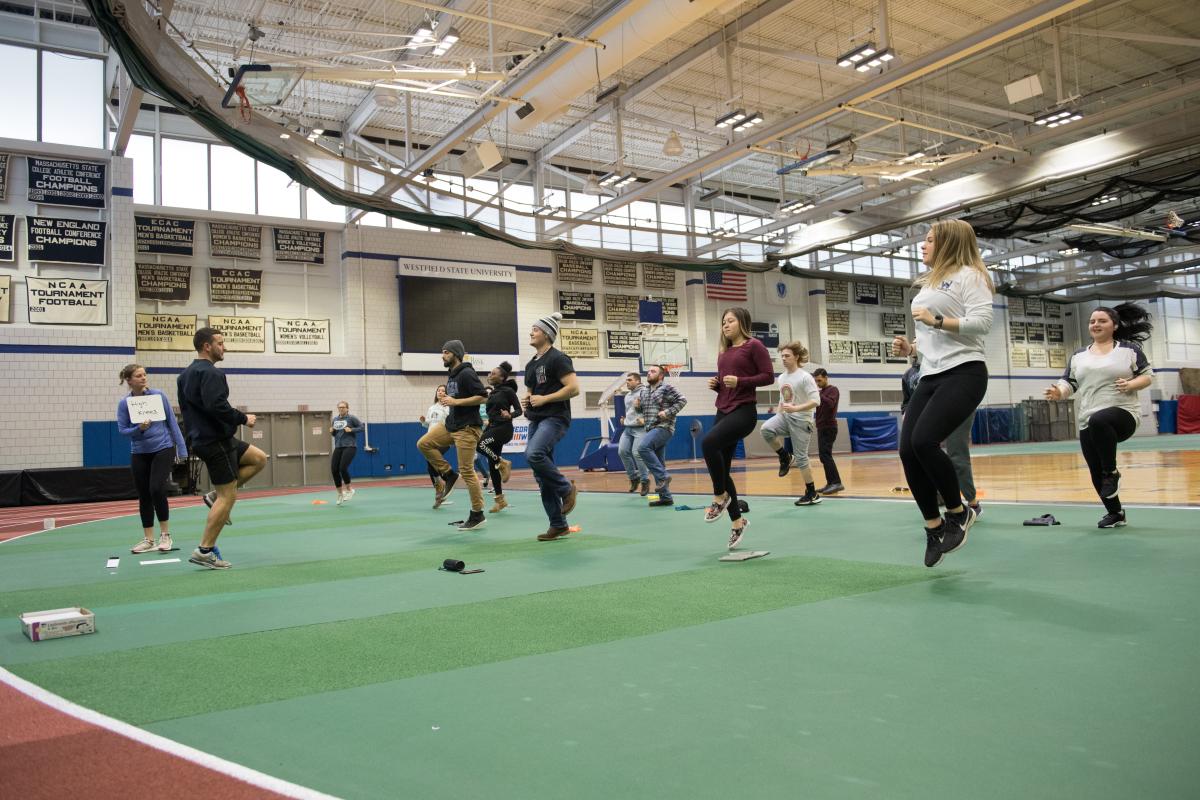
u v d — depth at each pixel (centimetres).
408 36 1078
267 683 258
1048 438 3150
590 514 812
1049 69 1748
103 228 1614
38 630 325
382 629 331
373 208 1457
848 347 2805
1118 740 187
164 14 969
